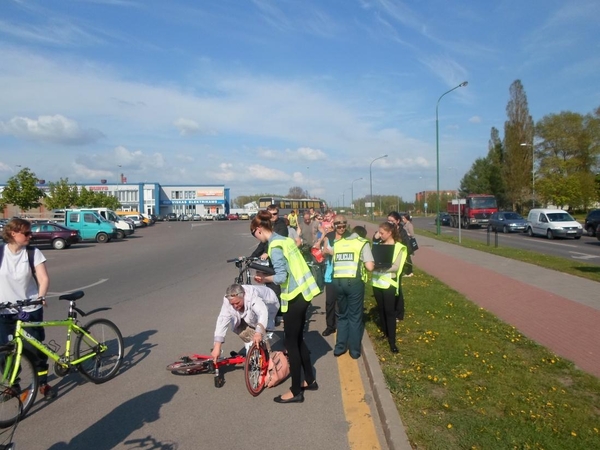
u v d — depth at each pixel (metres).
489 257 18.86
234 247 26.91
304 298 4.98
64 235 28.28
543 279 12.74
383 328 6.98
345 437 4.16
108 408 4.82
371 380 5.38
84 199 62.72
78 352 5.36
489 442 3.77
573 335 7.09
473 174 85.62
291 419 4.54
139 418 4.57
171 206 109.62
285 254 5.01
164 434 4.23
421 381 5.15
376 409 4.77
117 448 3.99
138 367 6.09
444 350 6.30
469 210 45.97
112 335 5.79
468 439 3.82
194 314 9.11
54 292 11.99
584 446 3.71
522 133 65.31
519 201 65.88
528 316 8.41
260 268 5.61
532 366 5.66
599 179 60.38
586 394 4.84
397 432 3.97
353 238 6.49
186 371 5.70
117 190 101.94
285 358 5.60
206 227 57.00
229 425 4.41
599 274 13.50
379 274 6.43
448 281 12.88
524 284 11.89
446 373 5.39
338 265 6.39
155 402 4.96
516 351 6.30
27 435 4.24
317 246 8.00
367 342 6.71
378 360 5.90
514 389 4.93
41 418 4.59
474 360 5.86
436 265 16.52
